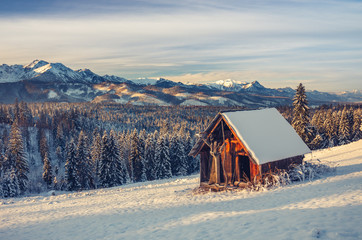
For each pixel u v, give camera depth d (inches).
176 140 3314.5
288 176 794.2
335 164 1123.3
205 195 816.3
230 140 904.3
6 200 1269.7
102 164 2576.3
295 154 876.6
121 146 3521.2
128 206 795.4
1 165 2674.7
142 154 3201.3
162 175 2962.6
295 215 409.1
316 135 2856.8
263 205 546.0
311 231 312.8
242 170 896.9
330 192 571.2
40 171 4466.0
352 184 627.2
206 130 924.0
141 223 530.6
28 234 553.3
